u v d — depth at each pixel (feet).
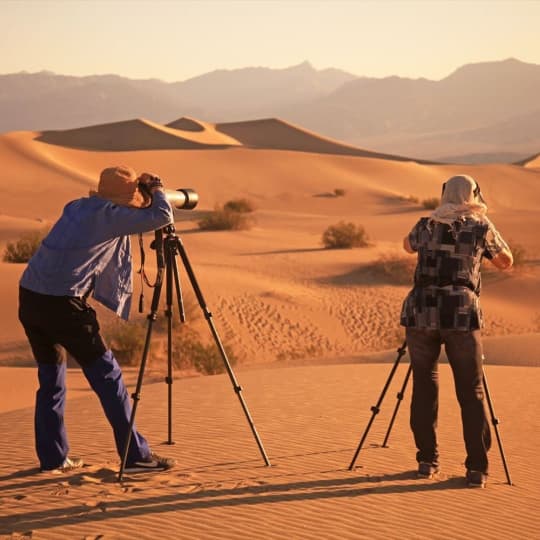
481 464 19.70
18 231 162.71
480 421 19.63
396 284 115.24
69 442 23.20
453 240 19.42
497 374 37.45
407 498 18.56
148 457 20.02
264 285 106.83
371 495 18.62
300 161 358.84
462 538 16.26
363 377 35.50
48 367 19.76
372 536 16.10
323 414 26.91
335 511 17.43
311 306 99.35
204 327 83.46
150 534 15.78
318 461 21.25
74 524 16.26
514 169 401.08
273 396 30.32
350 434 24.18
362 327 93.71
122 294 19.33
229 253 142.61
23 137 369.50
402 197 304.30
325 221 212.64
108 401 19.30
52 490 18.43
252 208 228.84
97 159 344.49
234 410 27.48
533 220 193.06
